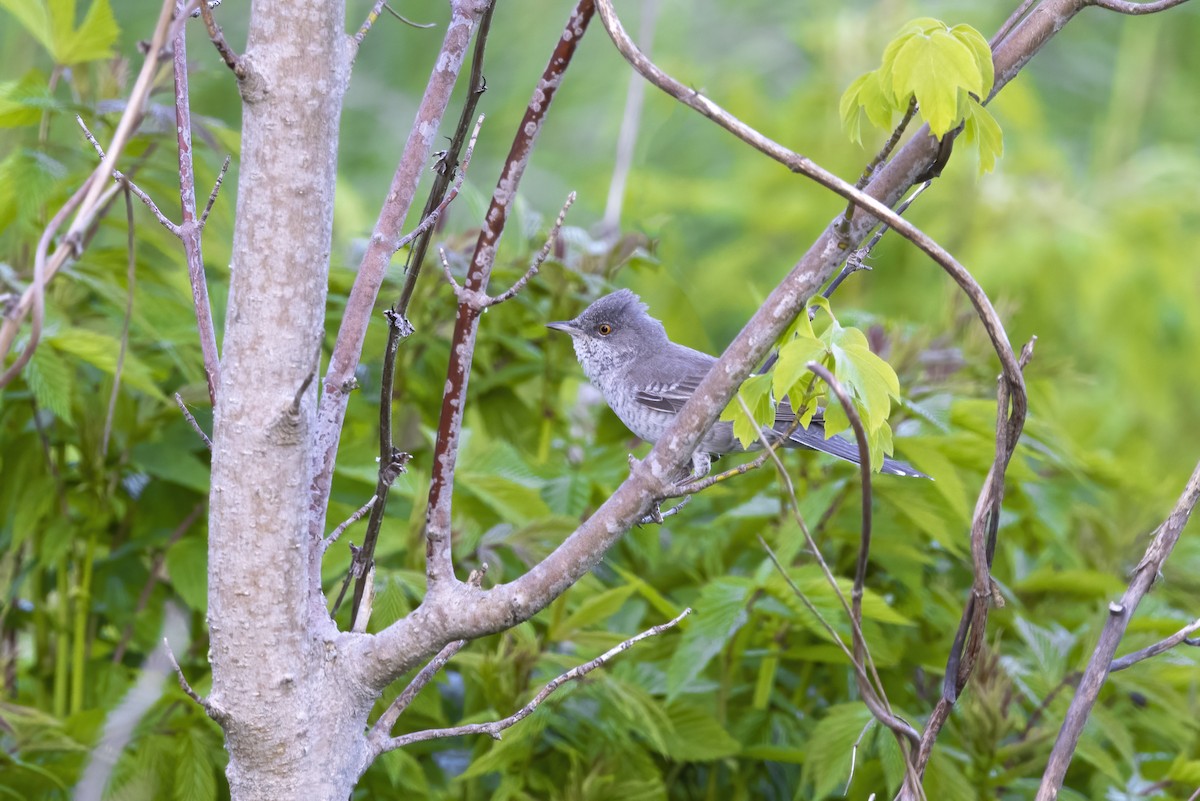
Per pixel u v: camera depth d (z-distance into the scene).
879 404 4.36
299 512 4.31
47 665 8.30
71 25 7.34
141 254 8.14
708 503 8.89
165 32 3.96
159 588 8.22
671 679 6.80
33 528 7.59
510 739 6.63
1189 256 13.25
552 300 9.19
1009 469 8.02
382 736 4.78
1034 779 7.59
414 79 17.14
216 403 4.38
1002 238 13.17
